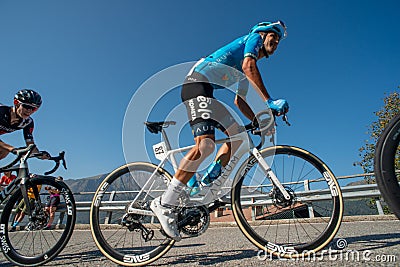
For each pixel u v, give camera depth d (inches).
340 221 83.9
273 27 94.9
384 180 63.3
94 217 93.2
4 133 115.3
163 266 84.6
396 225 153.7
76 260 100.0
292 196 90.6
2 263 102.0
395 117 66.2
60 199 101.6
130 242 112.3
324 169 87.7
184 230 89.4
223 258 88.2
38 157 103.4
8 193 100.9
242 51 94.4
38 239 147.0
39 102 114.1
